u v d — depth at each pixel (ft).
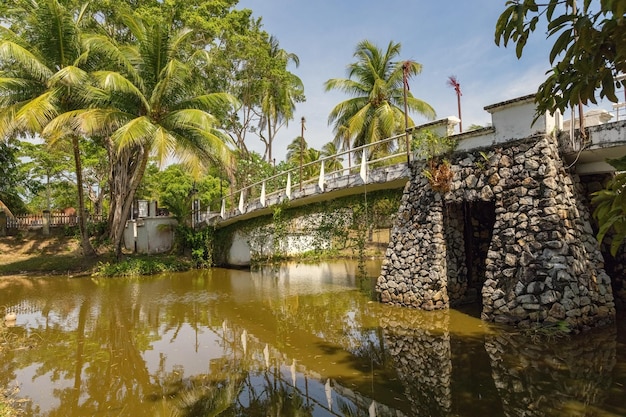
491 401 15.10
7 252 66.95
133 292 43.21
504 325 24.68
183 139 51.24
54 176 95.20
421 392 16.31
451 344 22.04
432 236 29.78
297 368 19.85
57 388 18.25
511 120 25.81
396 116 62.54
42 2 48.70
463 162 28.35
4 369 20.76
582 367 17.83
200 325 29.12
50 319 31.60
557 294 22.41
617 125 22.35
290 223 49.83
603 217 6.77
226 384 18.25
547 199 23.59
